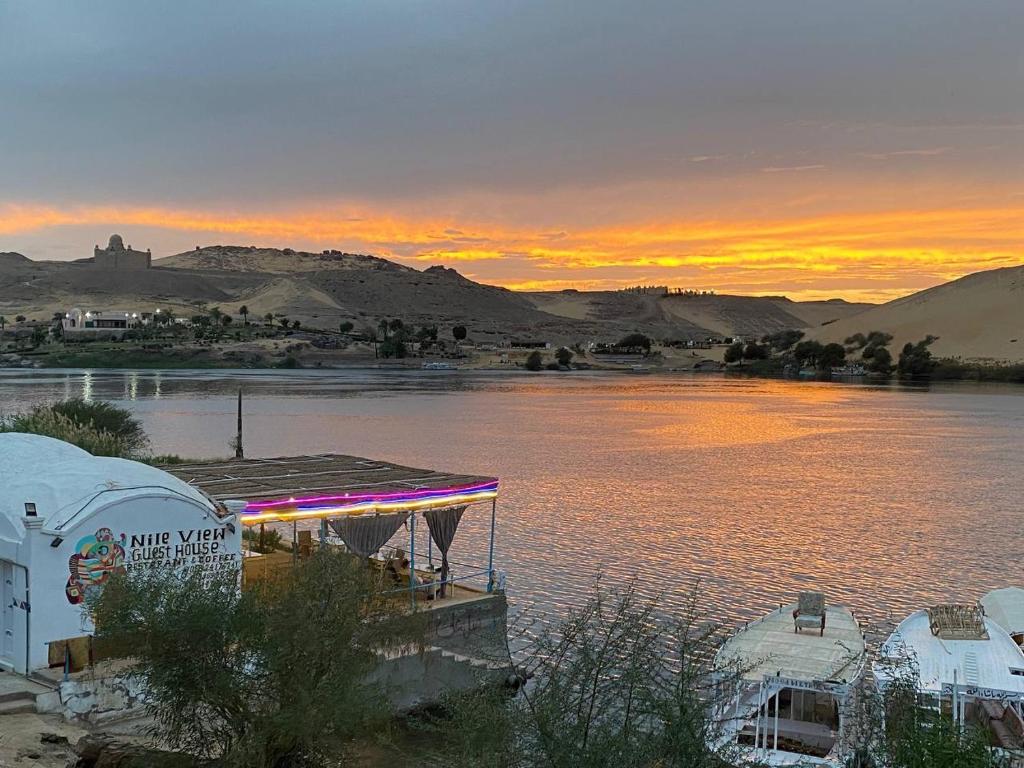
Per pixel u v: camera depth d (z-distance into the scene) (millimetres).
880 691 25062
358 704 19750
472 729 17359
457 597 33875
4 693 23172
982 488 90875
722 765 16734
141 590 20391
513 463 104750
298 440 123438
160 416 152375
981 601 41781
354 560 22672
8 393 183750
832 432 146375
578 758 15609
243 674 19766
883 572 55875
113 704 23672
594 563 55750
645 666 18609
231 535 28203
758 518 73188
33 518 24906
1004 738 27234
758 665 25906
